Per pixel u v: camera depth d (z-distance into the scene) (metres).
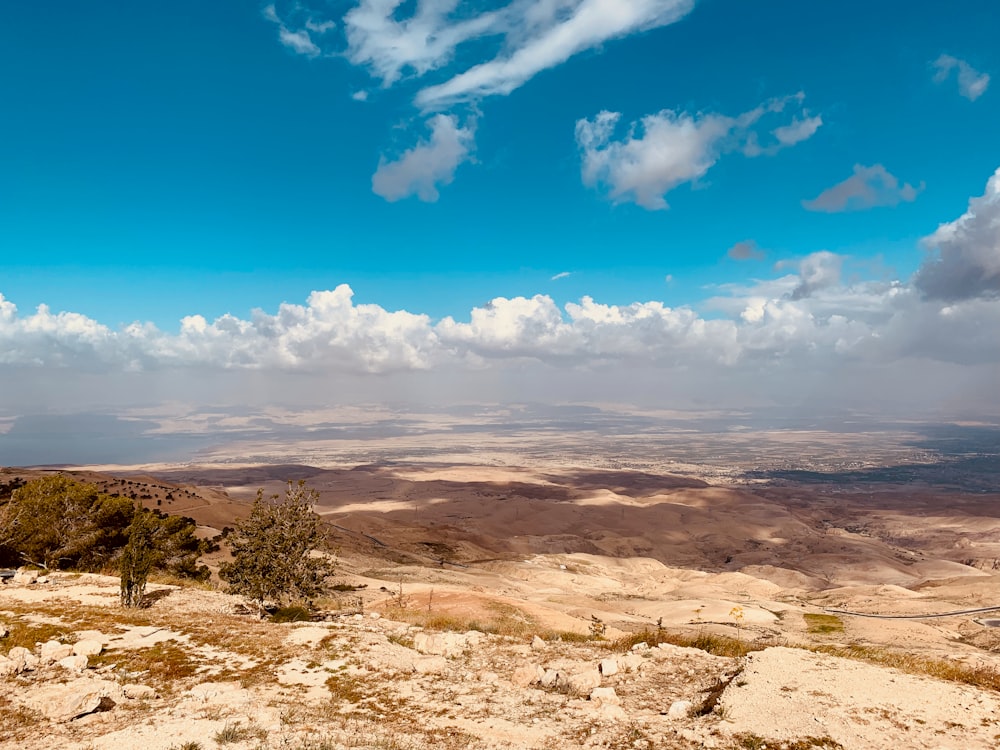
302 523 26.41
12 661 13.62
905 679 12.59
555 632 22.98
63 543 40.91
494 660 16.41
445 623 24.30
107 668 14.49
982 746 9.57
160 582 29.67
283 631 19.11
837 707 11.06
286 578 25.52
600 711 12.03
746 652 17.50
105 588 26.00
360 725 11.30
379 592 55.31
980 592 114.19
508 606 42.47
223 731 10.37
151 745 9.80
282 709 12.08
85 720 11.26
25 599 22.42
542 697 13.25
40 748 9.89
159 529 43.81
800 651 14.91
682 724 11.03
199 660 15.56
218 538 78.06
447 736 10.90
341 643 17.33
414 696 13.26
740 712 11.09
